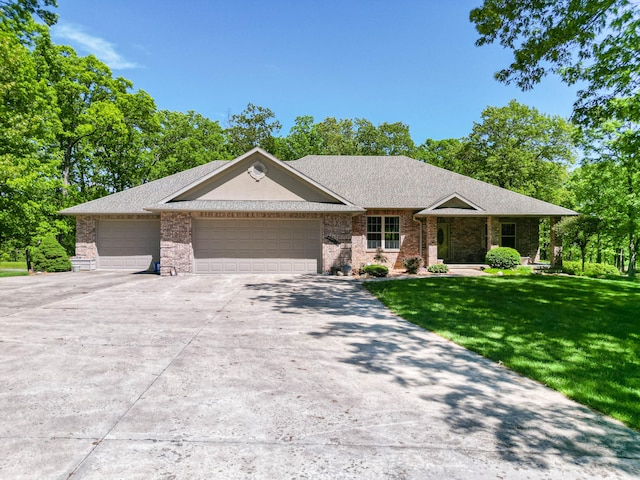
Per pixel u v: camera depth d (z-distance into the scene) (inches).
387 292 450.3
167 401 156.6
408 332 282.2
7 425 134.1
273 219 647.1
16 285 498.3
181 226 624.4
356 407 155.6
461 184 836.6
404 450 123.6
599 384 184.1
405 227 765.9
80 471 108.2
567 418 150.5
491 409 157.2
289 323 303.4
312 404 157.3
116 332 266.8
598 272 727.7
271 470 110.7
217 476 107.0
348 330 285.0
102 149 1163.9
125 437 127.5
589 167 911.0
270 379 184.4
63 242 1158.3
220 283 530.3
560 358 224.8
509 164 1155.9
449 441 130.1
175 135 1393.9
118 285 504.1
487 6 421.1
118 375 185.0
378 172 866.8
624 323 307.0
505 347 245.0
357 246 754.8
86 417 141.3
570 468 115.6
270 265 647.1
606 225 939.3
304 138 1742.1
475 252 821.2
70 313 328.2
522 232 809.5
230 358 214.8
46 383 173.3
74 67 962.1
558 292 447.2
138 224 707.4
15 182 684.1
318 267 652.7
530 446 128.2
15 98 690.8
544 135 1214.9
